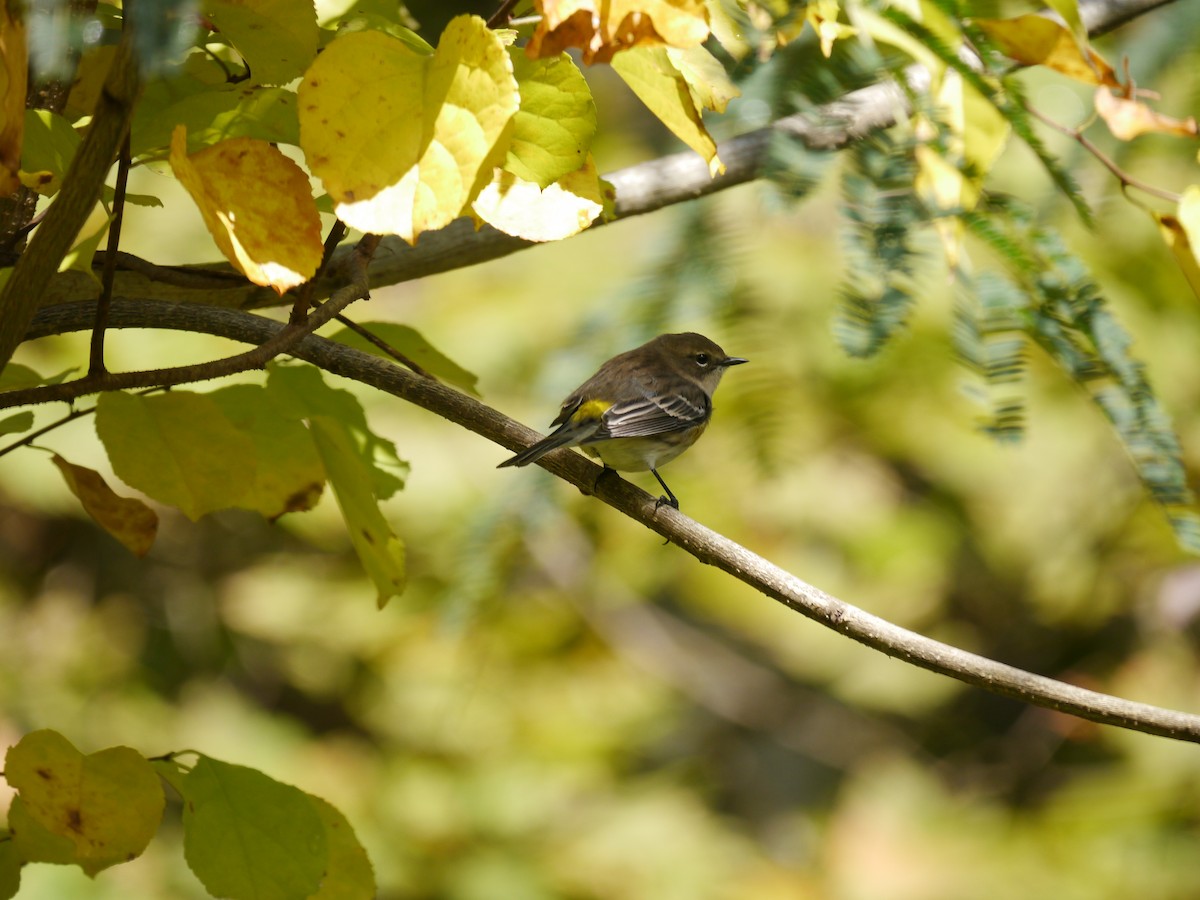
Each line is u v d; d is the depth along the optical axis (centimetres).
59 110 438
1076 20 398
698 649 1881
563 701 1647
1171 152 717
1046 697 478
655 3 317
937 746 1888
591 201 368
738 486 1185
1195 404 1184
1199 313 1157
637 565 1453
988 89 432
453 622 735
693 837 1588
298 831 407
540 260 1420
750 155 591
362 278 457
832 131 496
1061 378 1330
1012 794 1748
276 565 1741
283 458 498
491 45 326
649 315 693
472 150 327
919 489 1568
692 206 698
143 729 1645
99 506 457
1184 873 1419
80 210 332
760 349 716
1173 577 1359
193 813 402
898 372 1287
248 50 389
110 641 1734
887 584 1527
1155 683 1444
